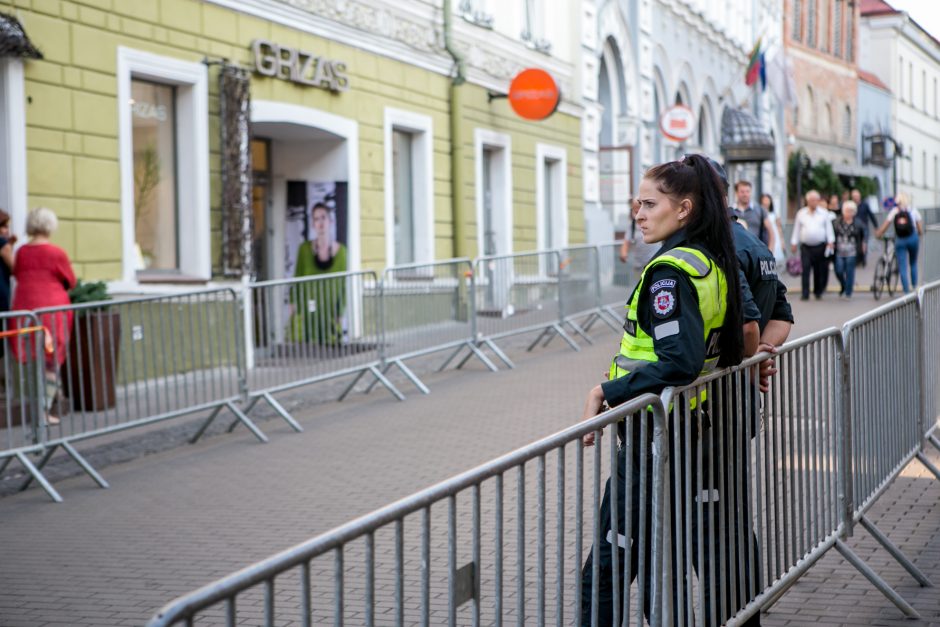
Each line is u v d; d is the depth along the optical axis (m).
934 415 7.04
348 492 7.59
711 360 3.95
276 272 15.86
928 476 7.58
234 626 2.14
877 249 35.44
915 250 21.11
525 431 9.53
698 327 3.71
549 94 19.55
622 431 3.68
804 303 20.48
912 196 64.62
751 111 40.31
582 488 3.43
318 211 15.72
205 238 12.82
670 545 3.76
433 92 18.14
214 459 8.84
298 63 14.30
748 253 4.53
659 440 3.70
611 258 17.19
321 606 3.96
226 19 13.14
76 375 8.33
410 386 12.44
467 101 19.20
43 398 7.95
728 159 32.72
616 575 3.58
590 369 13.26
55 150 10.80
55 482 8.27
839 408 5.20
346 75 15.40
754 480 4.43
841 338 5.21
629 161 26.94
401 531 2.63
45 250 9.76
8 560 6.22
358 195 15.91
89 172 11.21
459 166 18.77
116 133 11.55
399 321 11.98
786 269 26.66
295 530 6.68
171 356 9.07
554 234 23.36
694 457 3.93
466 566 2.92
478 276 13.45
